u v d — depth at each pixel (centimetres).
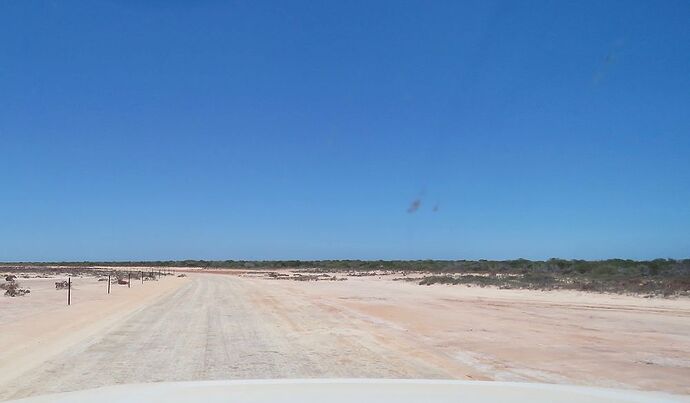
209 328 2034
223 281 7025
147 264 19350
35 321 2103
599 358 1414
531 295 3891
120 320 2284
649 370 1256
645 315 2523
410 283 6103
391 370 1239
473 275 6981
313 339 1752
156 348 1547
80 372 1193
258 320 2322
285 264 16212
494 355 1456
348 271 11244
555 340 1739
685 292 3566
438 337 1808
